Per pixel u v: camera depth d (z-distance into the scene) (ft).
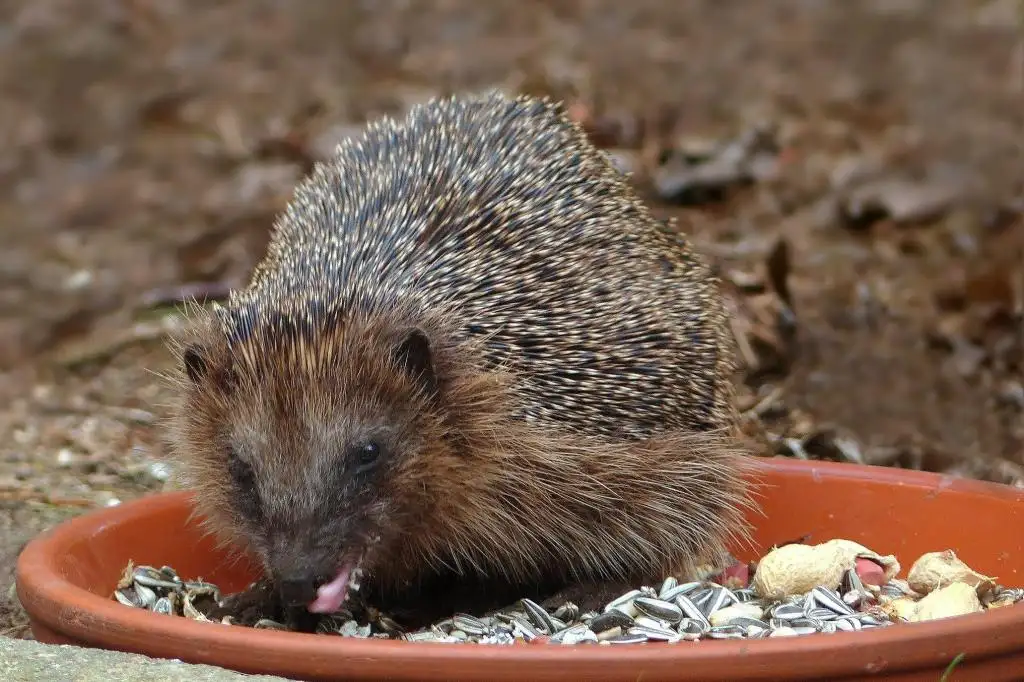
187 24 79.36
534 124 30.04
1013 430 39.42
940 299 47.26
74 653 20.36
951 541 28.50
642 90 65.10
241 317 26.43
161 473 38.91
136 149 68.13
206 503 26.94
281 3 79.30
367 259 26.89
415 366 25.45
